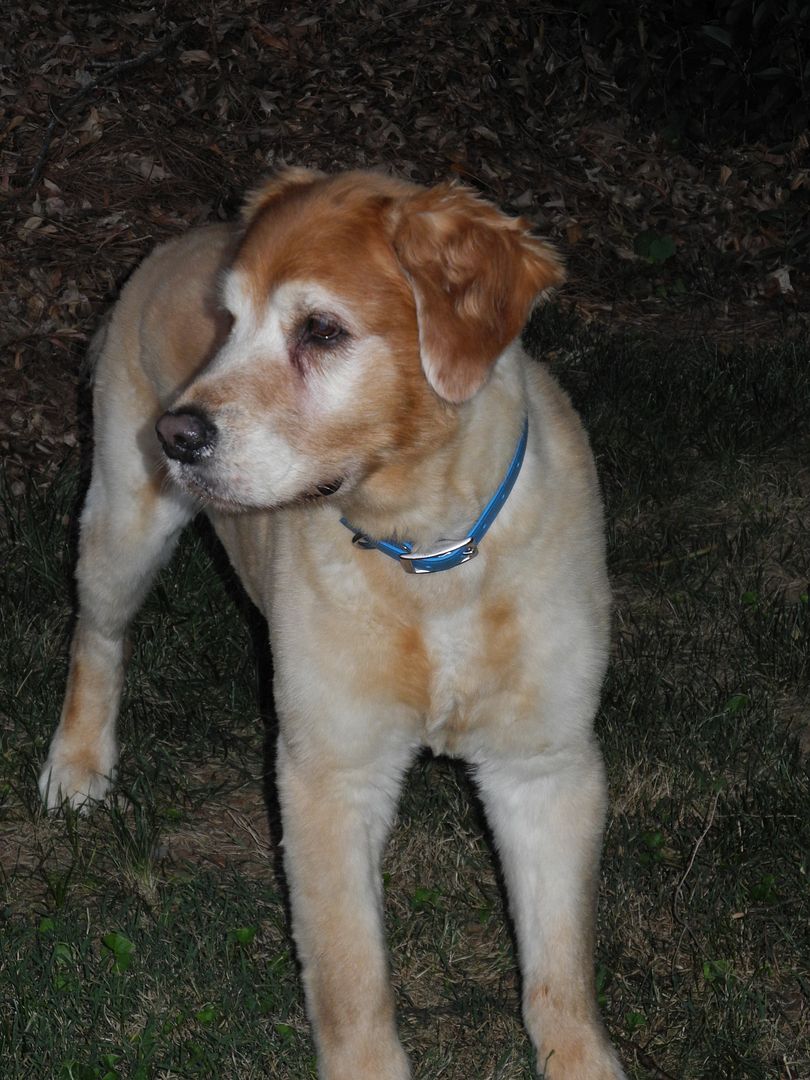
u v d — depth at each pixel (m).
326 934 2.11
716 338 3.81
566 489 2.13
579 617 2.11
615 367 3.43
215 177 4.08
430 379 2.02
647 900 2.28
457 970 2.24
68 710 2.48
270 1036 2.16
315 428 2.03
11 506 2.93
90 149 4.01
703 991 2.19
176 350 2.39
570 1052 2.11
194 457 2.02
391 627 2.10
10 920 2.29
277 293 2.03
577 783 2.14
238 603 2.72
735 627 2.70
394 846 2.37
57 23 4.46
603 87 5.04
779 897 2.28
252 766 2.50
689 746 2.47
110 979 2.19
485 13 5.02
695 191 4.64
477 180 4.47
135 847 2.35
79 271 3.54
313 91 4.57
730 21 4.81
